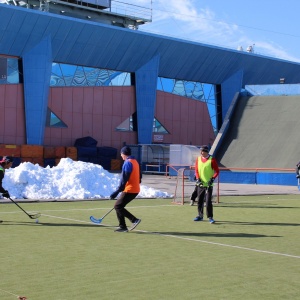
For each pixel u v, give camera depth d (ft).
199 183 50.39
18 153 143.43
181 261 31.91
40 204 64.64
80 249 35.09
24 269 29.17
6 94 148.97
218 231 44.39
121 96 170.40
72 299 23.58
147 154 161.38
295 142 120.67
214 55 180.65
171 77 179.63
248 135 127.95
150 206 64.64
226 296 24.52
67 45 152.56
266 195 87.71
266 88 138.72
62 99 158.71
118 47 161.17
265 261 32.42
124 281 26.89
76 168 75.72
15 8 137.69
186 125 184.44
